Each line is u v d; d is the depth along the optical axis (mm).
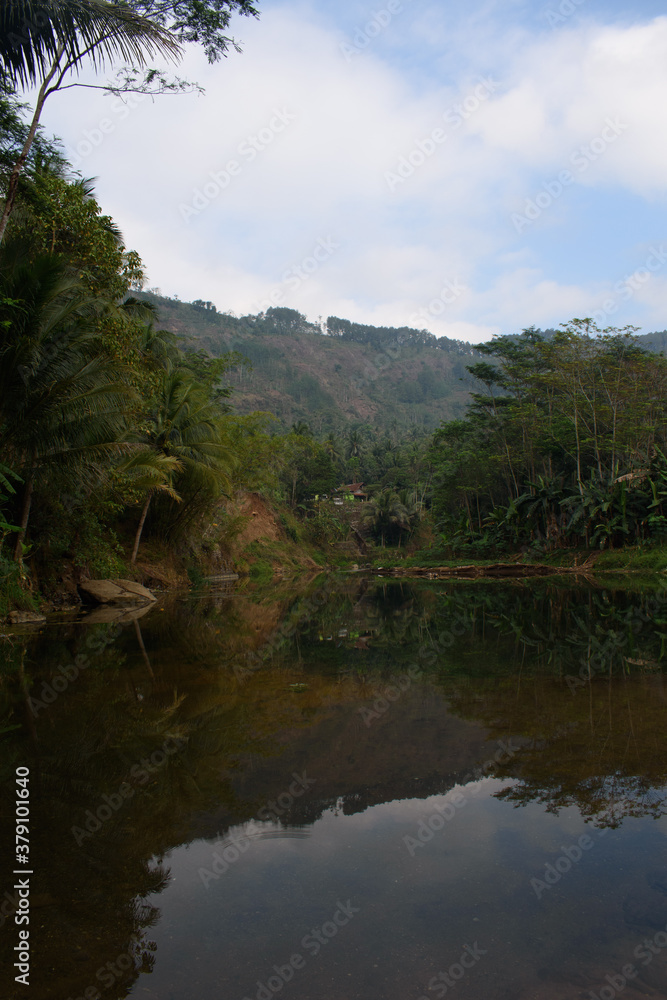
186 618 13461
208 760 4043
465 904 2338
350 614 14508
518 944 2080
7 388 11336
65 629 11281
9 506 13836
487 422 45594
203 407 22984
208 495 23953
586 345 32312
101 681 6656
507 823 3025
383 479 85000
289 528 51500
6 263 11664
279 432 111062
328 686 6301
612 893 2385
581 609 14281
